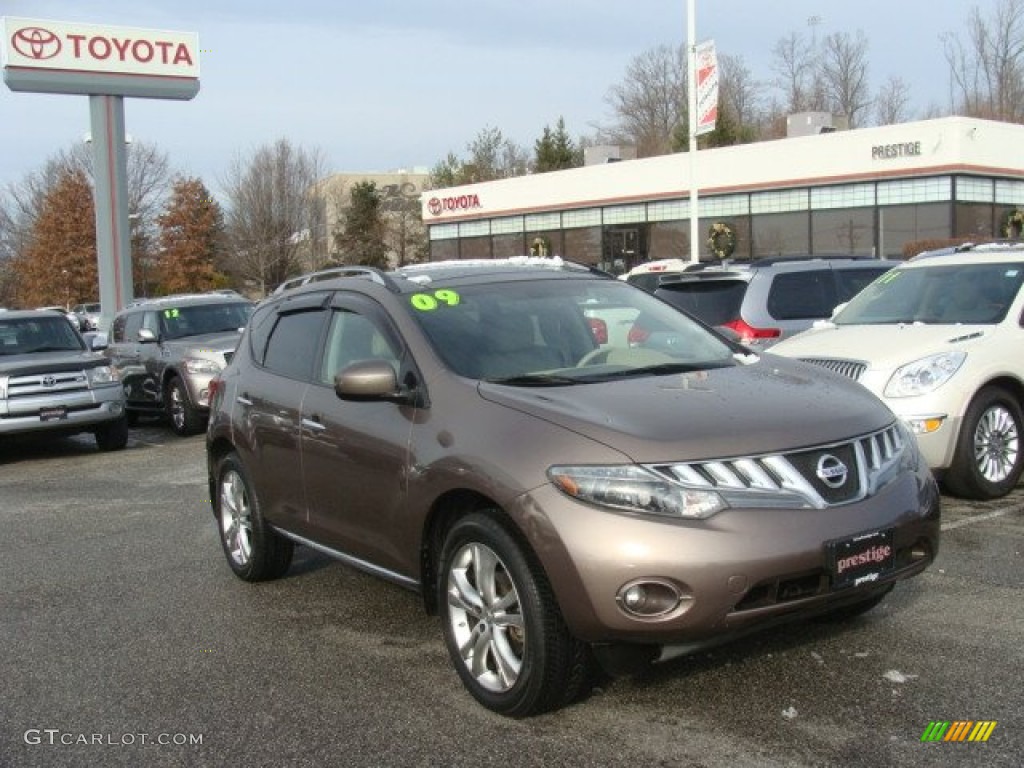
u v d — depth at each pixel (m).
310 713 4.43
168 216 66.44
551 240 42.22
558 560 3.88
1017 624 4.94
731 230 34.97
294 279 6.58
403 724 4.26
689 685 4.43
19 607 6.19
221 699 4.63
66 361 12.94
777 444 4.02
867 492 4.13
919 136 29.81
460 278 5.56
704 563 3.75
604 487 3.87
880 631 4.93
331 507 5.35
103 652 5.32
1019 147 31.14
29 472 11.99
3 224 80.62
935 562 5.99
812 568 3.89
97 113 34.59
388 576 5.01
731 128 48.44
